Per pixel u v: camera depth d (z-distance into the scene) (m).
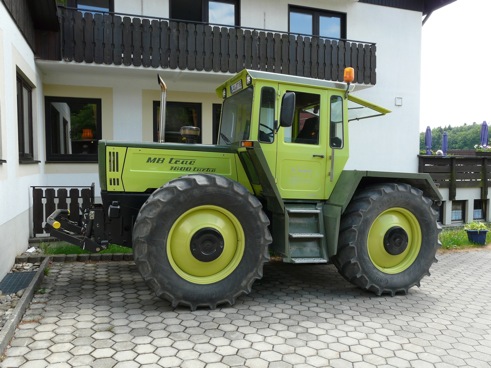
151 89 9.54
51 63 7.90
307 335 3.54
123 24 8.32
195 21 9.67
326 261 4.55
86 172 9.07
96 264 5.94
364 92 11.46
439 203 5.36
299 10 10.80
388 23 11.60
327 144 4.86
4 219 5.05
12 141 5.59
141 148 4.53
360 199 4.76
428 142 14.95
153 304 4.24
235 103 5.09
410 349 3.31
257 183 4.69
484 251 7.91
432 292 5.03
